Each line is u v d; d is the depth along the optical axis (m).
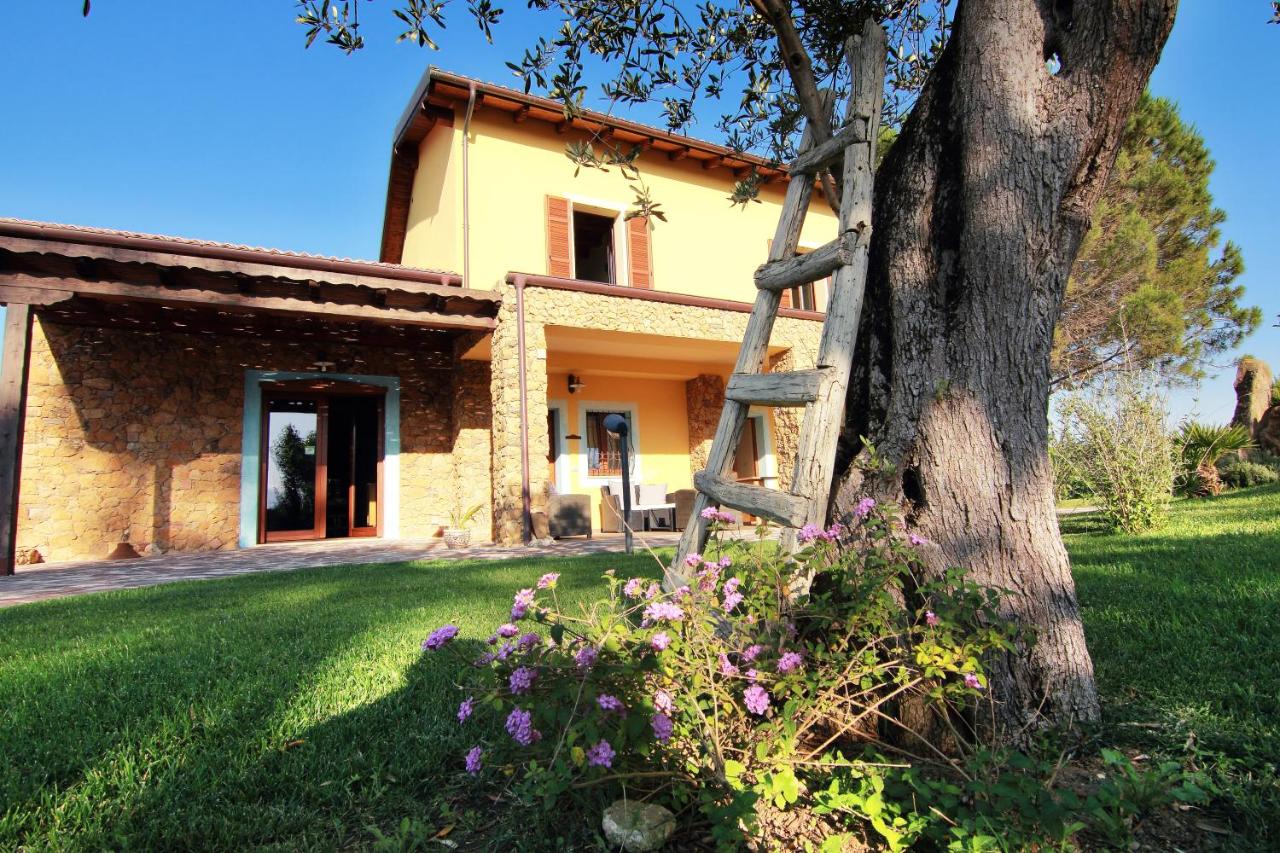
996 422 1.94
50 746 1.86
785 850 1.35
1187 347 17.20
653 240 11.81
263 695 2.30
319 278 7.73
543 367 9.03
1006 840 1.22
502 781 1.66
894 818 1.35
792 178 2.64
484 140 10.48
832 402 2.09
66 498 8.73
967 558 1.89
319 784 1.66
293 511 10.78
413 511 10.95
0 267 6.74
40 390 8.76
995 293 1.96
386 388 10.99
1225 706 1.93
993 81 1.99
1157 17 1.83
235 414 9.91
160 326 9.31
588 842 1.39
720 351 11.34
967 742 1.70
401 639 3.11
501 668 1.44
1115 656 2.40
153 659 2.84
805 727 1.53
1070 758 1.67
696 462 12.88
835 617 1.70
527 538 8.52
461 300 8.88
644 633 1.47
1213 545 4.96
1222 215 17.52
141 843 1.41
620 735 1.26
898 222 2.21
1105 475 7.08
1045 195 1.95
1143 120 16.58
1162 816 1.42
